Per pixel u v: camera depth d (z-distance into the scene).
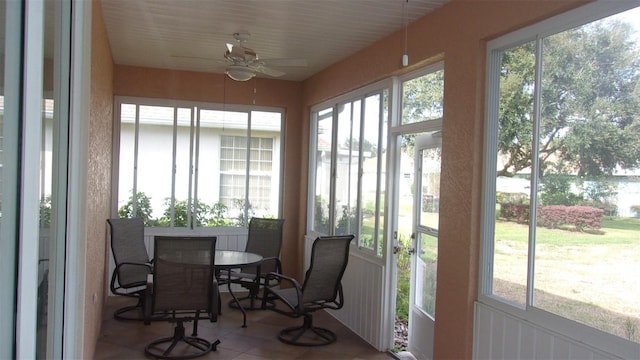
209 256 4.10
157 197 6.45
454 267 3.42
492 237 3.19
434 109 3.96
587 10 2.49
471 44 3.30
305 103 6.70
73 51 2.69
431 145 4.05
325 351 4.50
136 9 3.97
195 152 6.55
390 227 4.54
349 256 5.25
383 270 4.52
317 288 4.45
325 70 5.97
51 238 2.14
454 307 3.40
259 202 6.86
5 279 1.32
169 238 3.99
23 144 1.38
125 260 5.25
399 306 4.65
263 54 5.30
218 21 4.23
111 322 5.16
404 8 3.72
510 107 3.07
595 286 2.41
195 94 6.50
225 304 5.99
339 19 4.04
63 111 2.52
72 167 2.71
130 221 5.47
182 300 4.10
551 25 2.71
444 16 3.63
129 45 5.16
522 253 2.91
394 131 4.49
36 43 1.39
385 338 4.52
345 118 5.58
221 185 6.69
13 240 1.38
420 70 4.17
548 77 2.76
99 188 4.11
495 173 3.19
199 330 4.98
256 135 6.81
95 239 3.78
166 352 4.22
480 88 3.24
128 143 6.34
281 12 3.93
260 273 5.57
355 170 5.29
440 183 3.63
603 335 2.34
